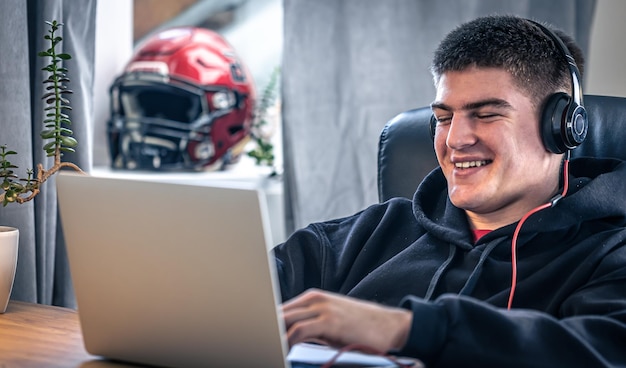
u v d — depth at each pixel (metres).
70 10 1.96
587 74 2.41
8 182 1.50
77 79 1.96
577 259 1.28
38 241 1.90
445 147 1.36
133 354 1.07
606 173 1.37
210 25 2.87
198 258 0.97
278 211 2.62
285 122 2.52
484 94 1.30
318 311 0.98
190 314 1.00
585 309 1.15
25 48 1.82
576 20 2.40
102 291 1.05
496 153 1.31
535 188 1.34
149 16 2.85
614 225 1.35
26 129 1.82
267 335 0.95
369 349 0.96
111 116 2.68
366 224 1.51
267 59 2.88
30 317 1.35
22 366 1.07
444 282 1.34
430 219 1.47
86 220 1.03
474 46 1.32
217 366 1.01
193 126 2.62
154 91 2.62
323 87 2.51
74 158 1.97
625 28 2.43
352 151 2.53
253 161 2.86
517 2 2.42
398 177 1.63
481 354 0.99
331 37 2.51
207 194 0.94
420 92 2.51
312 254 1.51
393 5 2.50
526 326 1.02
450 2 2.47
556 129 1.29
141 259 1.01
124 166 2.66
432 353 0.99
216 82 2.62
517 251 1.32
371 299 1.38
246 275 0.94
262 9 2.87
